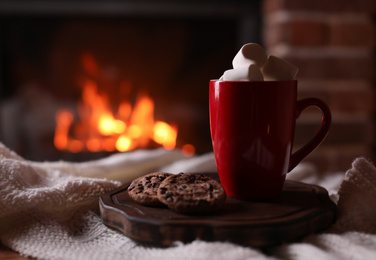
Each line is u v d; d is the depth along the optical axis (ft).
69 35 5.91
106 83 5.99
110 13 5.23
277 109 1.51
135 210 1.42
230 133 1.54
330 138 4.26
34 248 1.36
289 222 1.32
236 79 1.52
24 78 5.90
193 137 5.98
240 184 1.57
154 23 5.95
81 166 2.15
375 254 1.25
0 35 5.71
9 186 1.55
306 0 4.10
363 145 4.30
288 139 1.56
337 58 4.17
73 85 5.97
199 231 1.30
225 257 1.21
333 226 1.47
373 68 4.21
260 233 1.29
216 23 5.91
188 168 2.25
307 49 4.15
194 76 6.03
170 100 6.06
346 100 4.22
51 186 1.72
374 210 1.50
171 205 1.38
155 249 1.32
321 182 2.24
